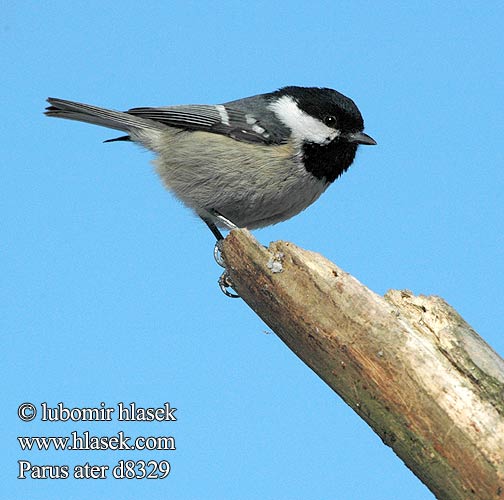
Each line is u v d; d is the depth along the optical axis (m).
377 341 6.28
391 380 6.20
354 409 6.55
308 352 6.77
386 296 6.74
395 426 6.22
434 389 6.03
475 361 6.07
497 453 5.76
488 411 5.88
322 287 6.59
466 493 5.95
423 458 6.10
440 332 6.31
